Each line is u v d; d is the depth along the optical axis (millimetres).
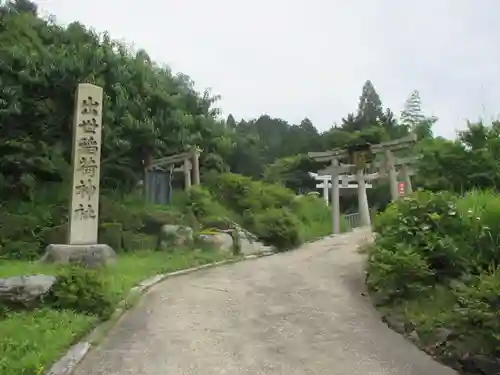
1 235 16656
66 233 16953
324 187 33594
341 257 14641
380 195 34094
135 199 21312
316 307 9602
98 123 14586
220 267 14578
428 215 10016
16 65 19266
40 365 6195
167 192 23438
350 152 23438
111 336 7863
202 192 22203
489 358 6383
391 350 7320
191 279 12516
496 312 6391
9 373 5801
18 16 21812
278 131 55375
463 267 9047
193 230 18734
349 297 10227
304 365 6738
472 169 16719
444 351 6965
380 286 9805
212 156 27844
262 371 6512
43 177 19375
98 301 8773
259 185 25078
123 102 20859
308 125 53656
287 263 14633
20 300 8469
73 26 22562
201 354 7113
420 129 38969
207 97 29531
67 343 7133
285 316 9062
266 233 19250
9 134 19250
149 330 8188
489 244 9180
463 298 7297
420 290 8844
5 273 10867
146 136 21766
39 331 7340
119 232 17141
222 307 9672
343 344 7574
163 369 6539
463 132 17750
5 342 6758
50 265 12156
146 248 17203
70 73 19422
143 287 11109
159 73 26203
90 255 13242
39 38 21516
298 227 20562
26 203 18391
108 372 6402
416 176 20062
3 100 18562
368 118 42938
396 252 9539
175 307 9633
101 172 21500
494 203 9906
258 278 12461
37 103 19391
